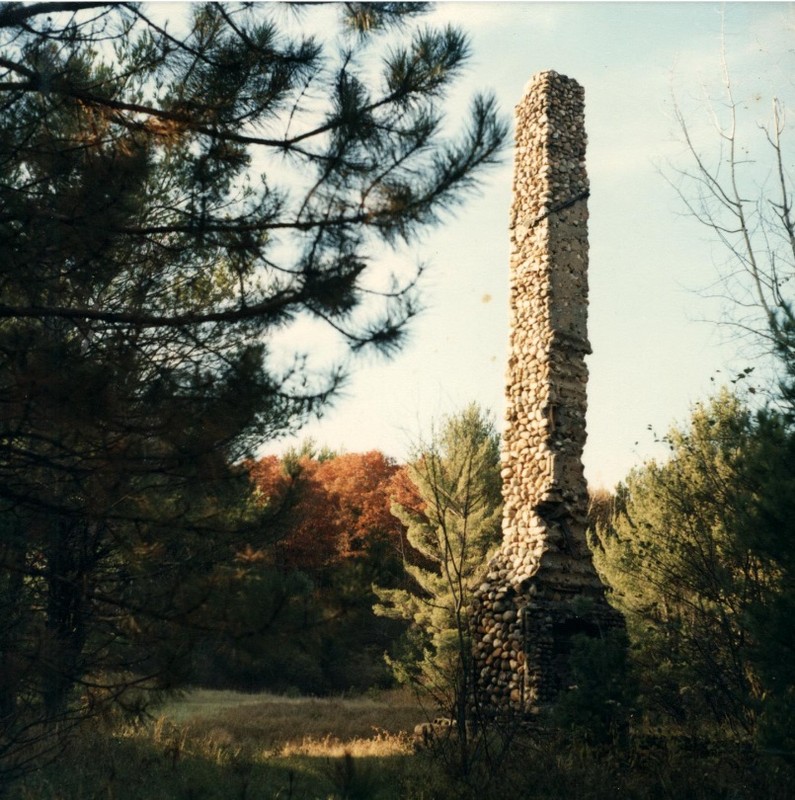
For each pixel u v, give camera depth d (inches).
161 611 198.8
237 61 239.3
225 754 416.5
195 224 225.9
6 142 204.4
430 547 1002.7
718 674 450.6
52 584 284.8
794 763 297.9
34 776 293.0
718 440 488.7
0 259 193.9
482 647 602.9
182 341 231.3
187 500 230.4
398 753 474.3
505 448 653.9
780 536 313.0
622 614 597.6
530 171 670.5
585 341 645.9
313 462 1409.9
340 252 222.4
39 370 183.0
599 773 360.8
